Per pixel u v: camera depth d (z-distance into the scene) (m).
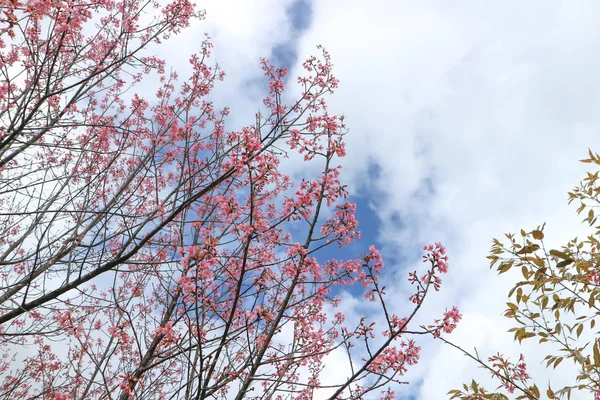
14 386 7.69
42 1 4.52
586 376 3.28
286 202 4.44
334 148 5.36
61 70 6.13
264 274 4.64
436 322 4.27
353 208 5.14
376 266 4.73
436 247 4.49
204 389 3.80
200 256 3.91
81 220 5.59
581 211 3.93
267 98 6.91
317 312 5.48
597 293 3.37
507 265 3.66
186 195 5.93
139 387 5.42
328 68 6.73
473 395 3.59
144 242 5.04
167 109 7.21
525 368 3.86
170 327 4.11
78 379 6.25
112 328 4.33
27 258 5.33
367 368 4.42
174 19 6.45
